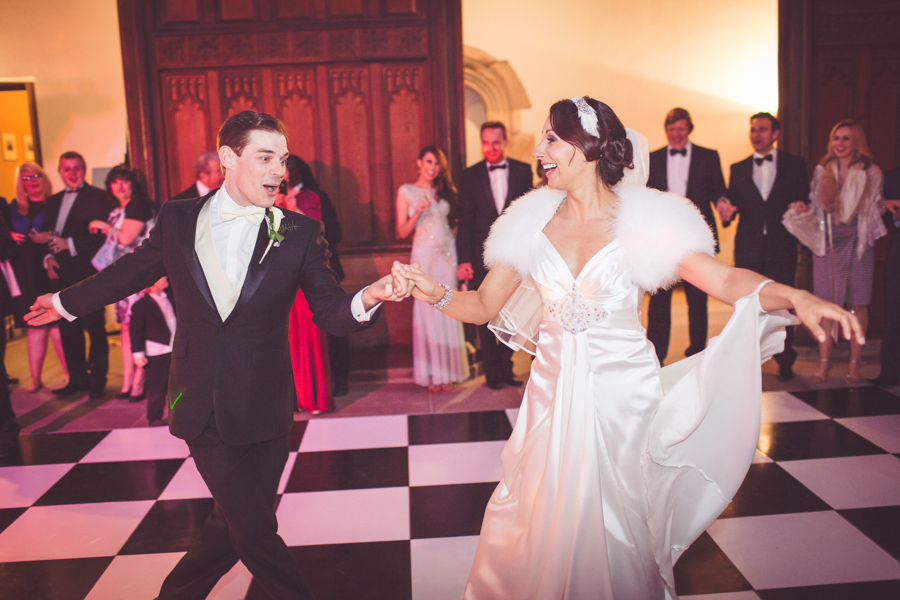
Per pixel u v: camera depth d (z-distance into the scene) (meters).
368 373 4.68
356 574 2.30
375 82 4.66
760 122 4.31
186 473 3.21
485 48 8.21
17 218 4.81
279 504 2.84
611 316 1.69
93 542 2.58
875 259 5.00
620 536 1.69
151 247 1.81
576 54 8.22
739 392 1.61
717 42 8.12
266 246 1.76
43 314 1.87
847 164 4.17
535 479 1.76
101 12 6.40
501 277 1.86
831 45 4.83
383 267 4.79
